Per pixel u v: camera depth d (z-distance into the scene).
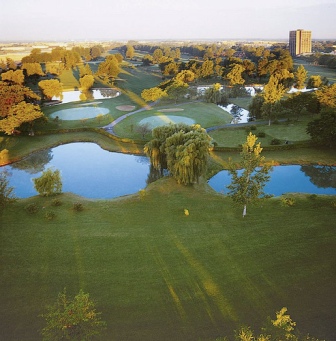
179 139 59.78
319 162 71.44
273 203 50.47
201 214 48.41
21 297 32.28
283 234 41.97
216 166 71.06
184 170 56.72
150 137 89.81
